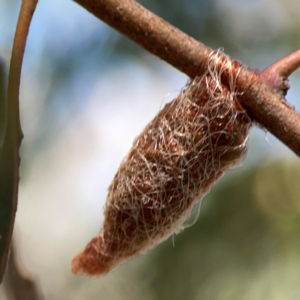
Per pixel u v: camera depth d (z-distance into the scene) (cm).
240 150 13
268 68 12
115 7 12
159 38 12
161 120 13
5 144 12
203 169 13
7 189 12
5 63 14
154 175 13
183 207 13
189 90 13
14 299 14
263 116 12
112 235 13
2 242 12
